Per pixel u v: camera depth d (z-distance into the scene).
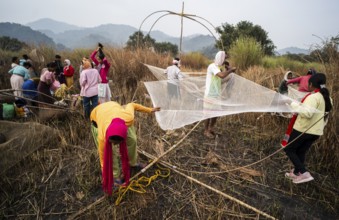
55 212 2.78
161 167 3.52
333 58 4.27
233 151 4.11
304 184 3.37
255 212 2.82
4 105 5.04
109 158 2.41
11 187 3.13
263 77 6.00
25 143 3.67
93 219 2.66
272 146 4.26
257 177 3.47
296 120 3.14
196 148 4.12
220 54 4.02
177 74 5.60
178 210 2.81
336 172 3.62
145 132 4.54
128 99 6.04
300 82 4.36
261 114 5.02
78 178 3.22
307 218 2.82
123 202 2.86
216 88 4.04
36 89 5.57
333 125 3.71
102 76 5.31
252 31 17.48
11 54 8.80
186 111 3.98
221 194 3.03
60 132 4.27
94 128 2.97
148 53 8.65
